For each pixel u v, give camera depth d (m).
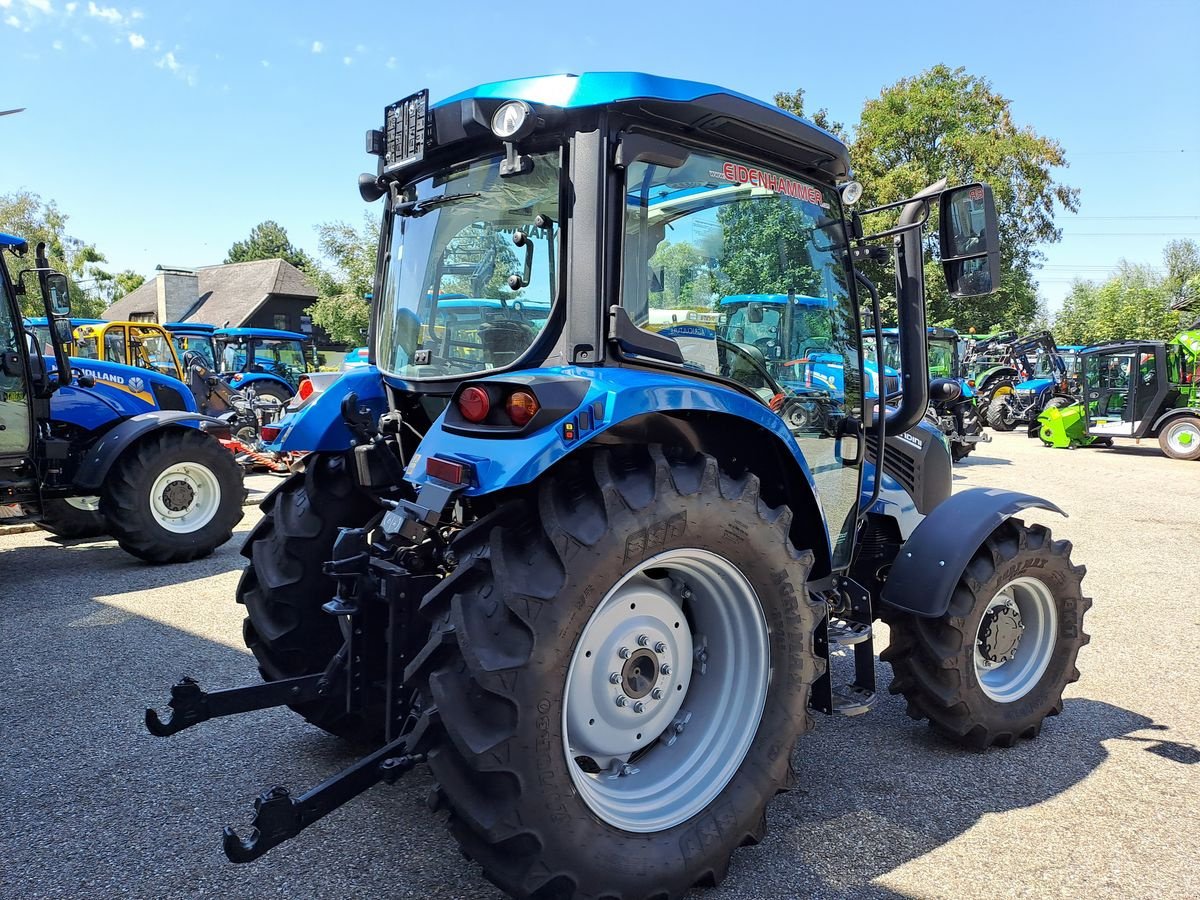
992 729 3.13
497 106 2.33
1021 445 16.94
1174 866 2.43
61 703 3.53
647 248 2.38
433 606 2.01
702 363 2.58
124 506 5.86
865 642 3.09
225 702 2.40
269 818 1.83
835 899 2.26
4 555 6.48
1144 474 12.22
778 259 2.79
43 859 2.40
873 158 28.08
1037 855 2.48
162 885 2.28
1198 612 5.21
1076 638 3.36
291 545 2.91
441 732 1.94
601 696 2.21
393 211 2.99
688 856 2.17
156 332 11.58
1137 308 43.38
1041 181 27.75
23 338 5.48
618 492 2.03
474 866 2.38
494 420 2.08
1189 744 3.29
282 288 38.12
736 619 2.39
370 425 2.67
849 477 3.14
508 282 2.46
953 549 3.01
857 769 3.04
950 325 26.53
